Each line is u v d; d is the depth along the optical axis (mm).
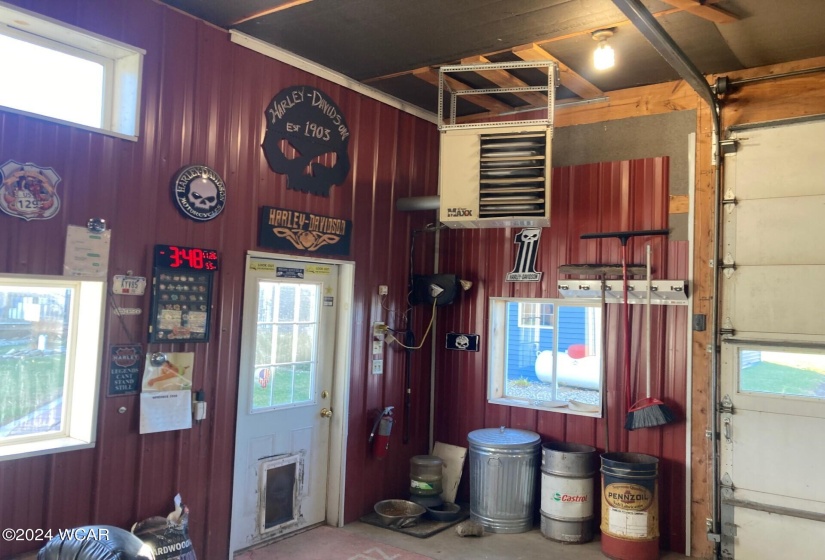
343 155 4316
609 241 4395
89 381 3004
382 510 4504
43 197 2816
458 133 4004
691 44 3604
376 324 4566
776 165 3850
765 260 3852
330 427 4371
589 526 4176
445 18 3402
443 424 5051
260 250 3785
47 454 2832
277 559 3713
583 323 4594
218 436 3564
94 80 3182
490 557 3881
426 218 5051
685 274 4105
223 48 3582
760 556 3752
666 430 4121
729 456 3891
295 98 3979
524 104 4852
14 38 2865
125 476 3123
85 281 3021
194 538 3439
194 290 3402
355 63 4086
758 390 3836
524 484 4352
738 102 4008
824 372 3648
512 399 4836
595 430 4410
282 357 4039
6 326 2844
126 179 3123
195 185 3389
